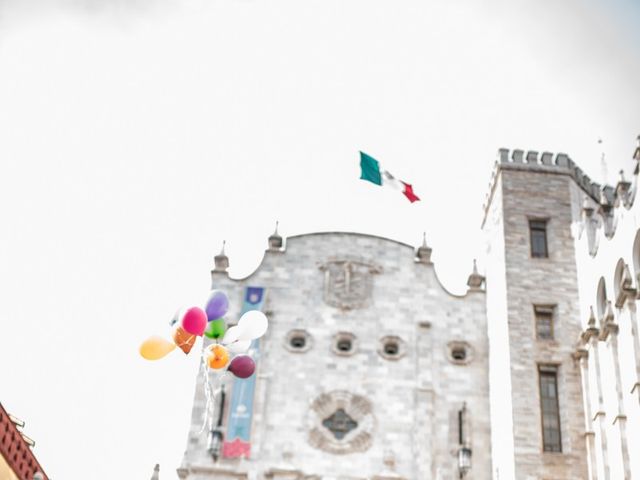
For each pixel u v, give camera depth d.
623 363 44.97
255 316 39.44
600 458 46.28
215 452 48.81
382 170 53.09
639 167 45.75
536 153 57.69
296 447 49.50
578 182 57.94
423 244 55.75
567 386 49.72
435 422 50.47
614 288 47.50
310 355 52.06
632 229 45.59
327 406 50.69
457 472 49.12
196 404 50.56
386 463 49.06
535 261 53.84
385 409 50.66
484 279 54.62
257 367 51.62
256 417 50.06
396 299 53.91
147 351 37.88
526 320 51.72
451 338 53.00
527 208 55.66
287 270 54.53
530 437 48.22
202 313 37.56
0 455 39.94
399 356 52.19
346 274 54.34
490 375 52.44
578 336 51.28
